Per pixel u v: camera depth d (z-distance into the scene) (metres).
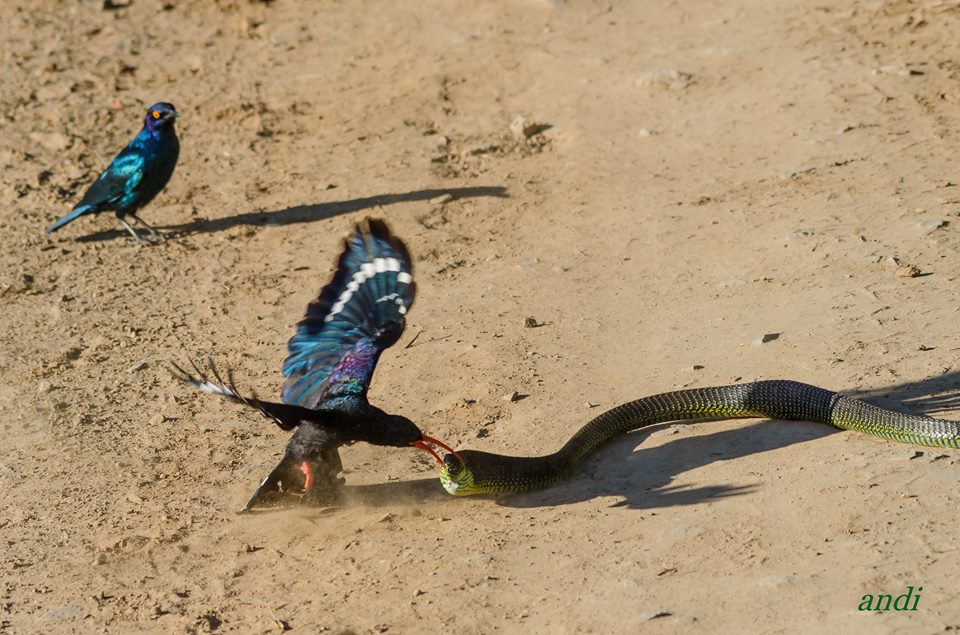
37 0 31.47
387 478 12.23
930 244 15.44
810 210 17.25
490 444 12.42
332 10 29.34
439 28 27.41
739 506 10.64
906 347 12.99
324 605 10.03
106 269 18.73
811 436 11.75
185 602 10.37
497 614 9.56
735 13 26.06
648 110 22.11
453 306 16.09
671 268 16.28
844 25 24.45
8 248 19.61
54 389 15.02
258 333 16.09
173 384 14.90
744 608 9.16
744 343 13.74
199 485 12.41
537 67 24.64
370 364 10.80
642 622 9.16
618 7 27.30
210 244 19.31
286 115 24.23
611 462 11.95
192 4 30.56
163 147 19.23
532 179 20.34
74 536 11.62
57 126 24.27
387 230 11.20
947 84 21.08
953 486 10.41
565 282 16.36
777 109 21.16
